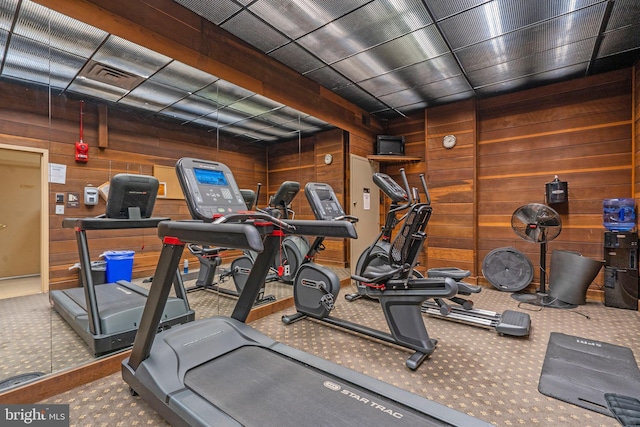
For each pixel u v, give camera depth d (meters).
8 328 2.26
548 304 3.43
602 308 3.34
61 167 2.39
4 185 2.25
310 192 3.10
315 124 4.19
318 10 2.56
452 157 4.61
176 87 2.98
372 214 5.03
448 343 2.49
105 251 2.65
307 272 3.00
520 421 1.57
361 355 2.29
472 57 3.33
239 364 1.72
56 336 2.23
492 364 2.14
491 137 4.41
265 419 1.28
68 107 2.42
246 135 3.60
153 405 1.51
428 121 4.83
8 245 2.29
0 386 1.68
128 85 2.73
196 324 2.06
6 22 2.05
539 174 4.07
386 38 2.97
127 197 2.22
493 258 4.11
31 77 2.26
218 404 1.37
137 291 2.62
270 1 2.46
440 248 4.68
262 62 3.25
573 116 3.86
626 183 3.55
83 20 2.03
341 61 3.43
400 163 5.28
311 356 1.81
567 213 3.87
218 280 3.42
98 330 2.04
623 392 1.79
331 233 2.01
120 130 2.70
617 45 3.09
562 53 3.24
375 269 2.52
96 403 1.69
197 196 1.87
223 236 1.27
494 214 4.37
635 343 2.45
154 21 2.38
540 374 2.00
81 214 2.47
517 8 2.52
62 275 2.38
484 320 2.86
